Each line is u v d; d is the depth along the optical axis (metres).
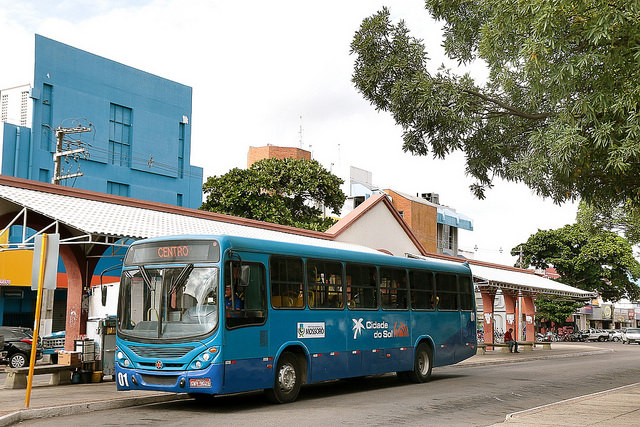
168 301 12.35
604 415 11.79
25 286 33.50
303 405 13.32
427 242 58.53
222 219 23.98
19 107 36.84
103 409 12.72
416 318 18.12
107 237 16.09
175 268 12.48
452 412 12.54
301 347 14.02
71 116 38.09
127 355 12.52
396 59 13.38
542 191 13.73
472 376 21.06
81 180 38.28
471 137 14.13
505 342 37.47
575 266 70.69
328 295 14.98
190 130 45.62
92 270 19.92
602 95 10.66
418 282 18.50
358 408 12.84
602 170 13.09
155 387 12.17
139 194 41.72
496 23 11.41
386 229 33.34
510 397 15.35
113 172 40.25
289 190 40.81
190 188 45.28
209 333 11.93
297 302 14.02
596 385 19.12
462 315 20.42
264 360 12.91
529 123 13.75
